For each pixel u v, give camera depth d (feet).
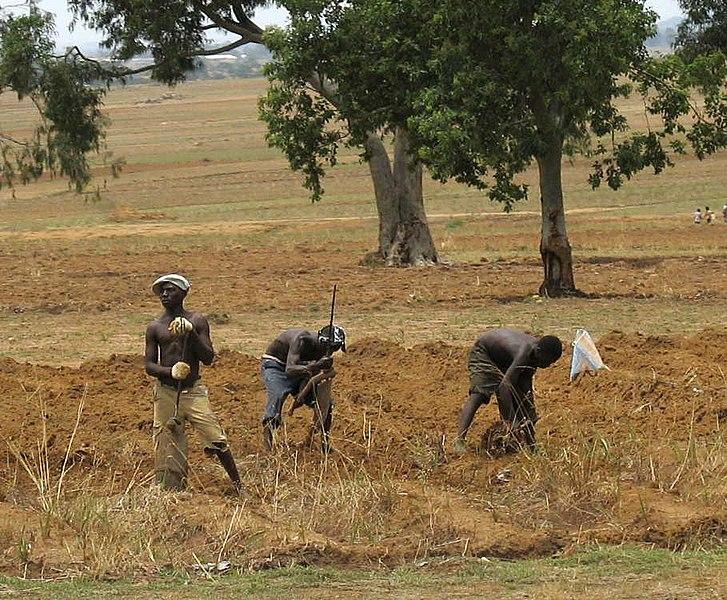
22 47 201.16
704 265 193.36
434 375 93.56
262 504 60.08
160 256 218.38
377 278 180.86
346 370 94.63
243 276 184.03
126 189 405.18
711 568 50.47
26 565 51.26
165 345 61.11
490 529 56.59
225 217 322.96
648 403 80.07
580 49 145.59
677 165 403.54
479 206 328.90
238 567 51.44
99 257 217.77
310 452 69.10
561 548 54.49
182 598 47.37
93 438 72.38
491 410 80.33
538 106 154.30
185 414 61.36
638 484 63.93
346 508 58.39
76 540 54.13
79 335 127.44
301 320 137.18
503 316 138.62
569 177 383.65
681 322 132.57
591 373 87.56
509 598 47.06
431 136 150.71
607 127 165.48
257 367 95.81
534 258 210.59
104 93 211.82
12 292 164.25
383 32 165.07
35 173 211.61
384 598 47.16
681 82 158.61
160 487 59.21
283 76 173.99
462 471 65.82
